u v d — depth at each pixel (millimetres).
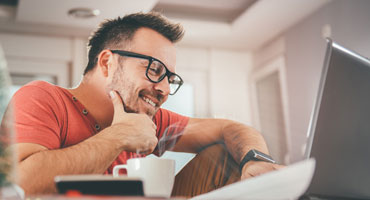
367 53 3074
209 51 4207
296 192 562
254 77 4234
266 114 4047
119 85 1493
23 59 3594
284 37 3932
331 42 928
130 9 3242
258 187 571
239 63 4281
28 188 1025
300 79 3732
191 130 1480
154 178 845
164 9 3656
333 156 917
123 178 608
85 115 1407
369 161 964
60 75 3672
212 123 1479
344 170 930
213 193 655
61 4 3129
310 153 896
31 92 1312
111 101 1468
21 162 1071
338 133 926
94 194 591
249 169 1131
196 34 3889
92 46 1541
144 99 1525
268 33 3949
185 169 1228
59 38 3664
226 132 1404
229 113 4148
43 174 1064
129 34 1549
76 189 587
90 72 1496
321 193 902
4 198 573
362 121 958
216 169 1211
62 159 1112
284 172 551
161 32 1592
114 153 1224
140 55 1528
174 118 1596
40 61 3637
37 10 3205
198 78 4176
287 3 3400
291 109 3812
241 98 4191
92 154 1168
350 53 968
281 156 3754
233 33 3902
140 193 612
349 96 943
